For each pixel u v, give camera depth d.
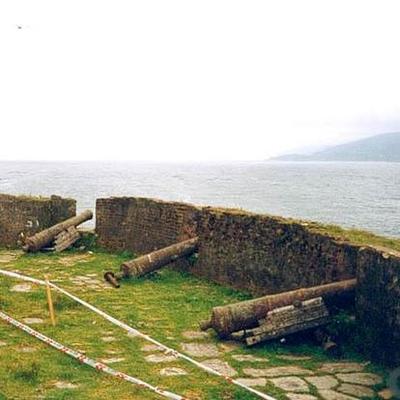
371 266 8.77
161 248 15.77
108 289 12.73
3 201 19.44
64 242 17.58
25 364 7.47
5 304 10.75
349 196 72.56
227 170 198.25
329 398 6.91
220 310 9.30
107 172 148.12
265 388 7.21
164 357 8.21
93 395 6.58
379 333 8.45
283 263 11.73
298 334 9.37
